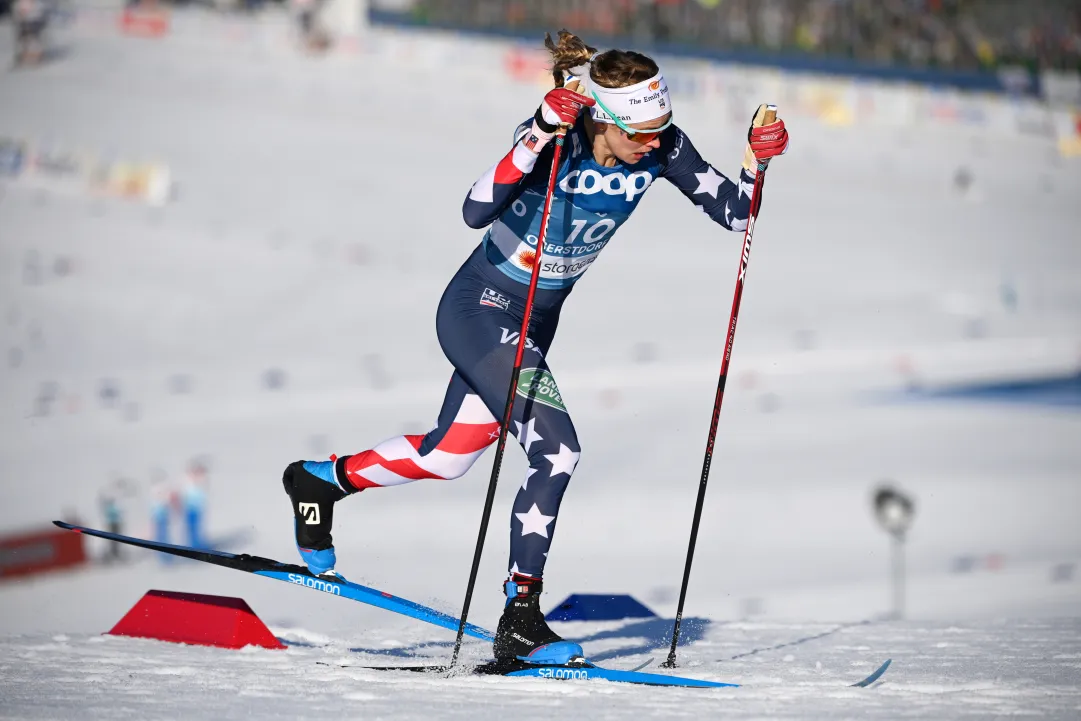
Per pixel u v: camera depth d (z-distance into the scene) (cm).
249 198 12394
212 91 16162
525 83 18112
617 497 4966
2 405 7062
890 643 1359
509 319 1121
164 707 884
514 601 1077
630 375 8044
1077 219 14162
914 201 14438
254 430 6556
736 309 1146
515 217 1109
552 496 1065
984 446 6019
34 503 5066
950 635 1429
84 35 18138
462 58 18325
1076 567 3628
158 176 12269
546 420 1069
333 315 9450
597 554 4009
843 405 7169
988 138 17750
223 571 3975
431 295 10069
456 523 4391
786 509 4750
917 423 6619
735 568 3800
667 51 19325
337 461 1150
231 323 9175
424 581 3350
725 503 4856
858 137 17050
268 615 2812
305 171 13438
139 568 4072
